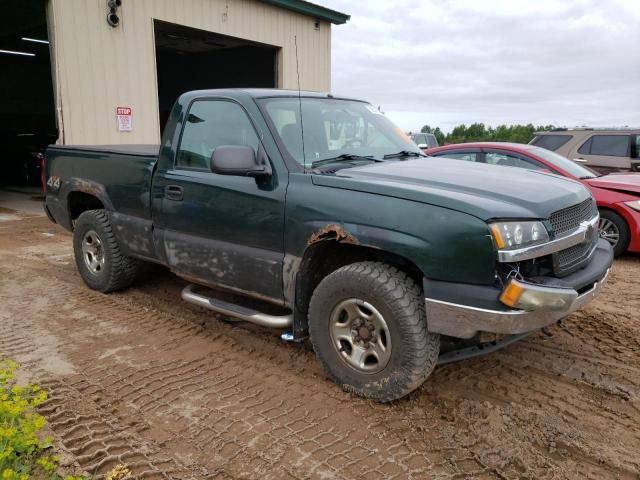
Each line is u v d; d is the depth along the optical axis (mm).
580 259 3371
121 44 10312
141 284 5707
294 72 14289
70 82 9633
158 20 10875
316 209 3371
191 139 4266
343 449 2846
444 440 2926
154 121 11047
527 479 2619
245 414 3186
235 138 3941
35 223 9711
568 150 10445
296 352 4039
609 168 9906
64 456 2766
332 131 4109
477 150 8008
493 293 2836
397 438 2947
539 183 3518
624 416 3148
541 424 3066
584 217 3527
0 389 3074
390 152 4332
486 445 2881
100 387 3494
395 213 3072
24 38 16188
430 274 2957
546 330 4359
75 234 5539
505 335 3162
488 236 2822
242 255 3820
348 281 3236
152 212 4551
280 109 3945
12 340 4266
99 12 9898
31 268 6473
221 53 17609
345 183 3322
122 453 2801
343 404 3285
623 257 7215
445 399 3346
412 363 3070
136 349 4098
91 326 4562
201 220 4078
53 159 5809
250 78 16938
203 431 3010
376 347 3227
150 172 4555
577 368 3748
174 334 4387
